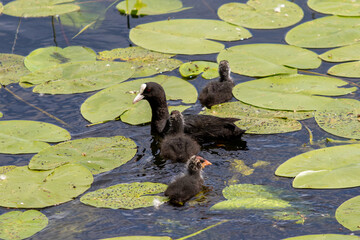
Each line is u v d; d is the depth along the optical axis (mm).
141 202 11242
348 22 20062
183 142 13305
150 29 20250
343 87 16219
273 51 18469
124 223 10648
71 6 22359
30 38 20047
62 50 19078
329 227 10305
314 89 16094
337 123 14281
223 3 22531
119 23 21109
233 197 11391
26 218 10734
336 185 11570
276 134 14023
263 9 21500
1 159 13070
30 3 22703
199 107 15766
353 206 10766
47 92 16422
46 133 14109
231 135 14008
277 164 12711
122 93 16156
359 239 9664
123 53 18828
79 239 10242
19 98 16234
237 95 15945
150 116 15289
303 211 10836
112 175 12398
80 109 15523
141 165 12898
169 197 11383
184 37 19625
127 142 13789
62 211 11039
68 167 12570
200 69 17672
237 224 10508
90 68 17734
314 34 19453
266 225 10445
